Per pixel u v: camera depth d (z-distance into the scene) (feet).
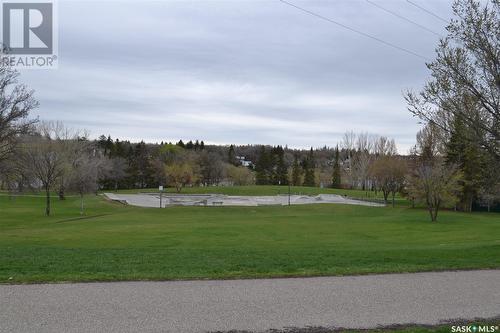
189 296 28.40
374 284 33.19
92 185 224.74
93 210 204.95
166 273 34.71
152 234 102.47
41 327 21.97
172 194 329.11
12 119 126.21
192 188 378.73
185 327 22.59
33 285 29.96
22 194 294.66
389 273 37.45
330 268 38.81
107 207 222.28
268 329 22.74
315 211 213.05
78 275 33.09
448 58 43.60
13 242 81.66
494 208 221.66
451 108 44.55
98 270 35.55
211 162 436.35
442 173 159.53
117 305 25.95
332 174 456.86
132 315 24.23
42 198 273.95
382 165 258.98
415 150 260.21
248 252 53.36
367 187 400.06
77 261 40.93
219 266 38.88
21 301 26.22
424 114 71.67
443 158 209.56
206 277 33.78
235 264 40.16
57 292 28.35
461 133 45.70
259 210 215.31
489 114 44.24
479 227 135.23
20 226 125.80
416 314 25.98
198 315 24.59
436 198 159.94
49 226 125.49
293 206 240.12
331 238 100.78
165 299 27.50
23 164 167.53
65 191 259.19
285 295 29.27
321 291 30.63
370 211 213.66
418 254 50.47
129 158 423.23
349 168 438.40
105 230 111.96
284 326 23.25
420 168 166.71
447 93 44.45
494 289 32.60
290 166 533.96
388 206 248.11
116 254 48.70
